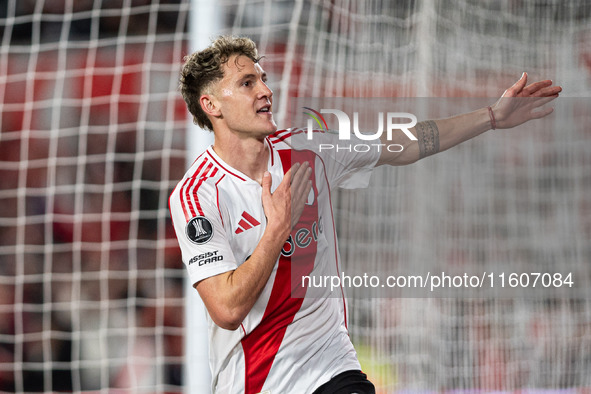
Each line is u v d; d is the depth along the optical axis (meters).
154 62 23.69
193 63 11.53
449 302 16.89
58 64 24.00
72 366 22.41
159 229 22.97
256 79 11.38
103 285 22.92
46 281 22.98
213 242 10.80
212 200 11.16
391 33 18.02
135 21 23.91
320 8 19.56
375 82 18.05
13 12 24.27
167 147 23.30
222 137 11.50
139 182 23.17
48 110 23.80
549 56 17.78
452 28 17.62
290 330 11.29
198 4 22.88
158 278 22.58
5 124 23.78
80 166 23.53
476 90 17.50
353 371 11.38
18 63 24.00
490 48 17.72
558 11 17.86
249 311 10.81
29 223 23.38
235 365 11.39
